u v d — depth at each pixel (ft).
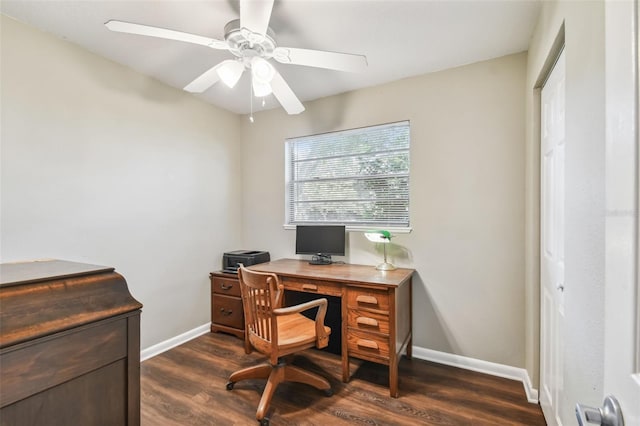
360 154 9.48
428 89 8.13
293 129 10.37
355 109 9.21
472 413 5.91
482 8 5.51
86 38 6.51
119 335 3.34
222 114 10.68
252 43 5.03
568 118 3.61
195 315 9.61
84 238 6.89
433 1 5.34
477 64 7.55
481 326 7.52
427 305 8.13
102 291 3.35
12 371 2.57
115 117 7.51
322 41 6.57
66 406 2.90
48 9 5.54
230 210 10.97
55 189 6.41
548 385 5.50
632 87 1.51
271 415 5.87
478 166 7.56
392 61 7.49
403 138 8.80
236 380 6.73
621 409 1.55
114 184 7.48
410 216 8.37
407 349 8.15
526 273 6.97
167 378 7.16
